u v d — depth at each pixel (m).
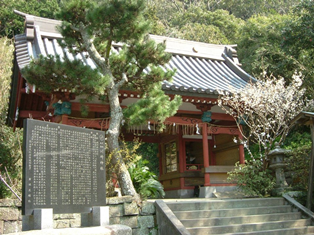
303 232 7.94
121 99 10.18
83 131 6.08
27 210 4.91
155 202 7.71
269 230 7.71
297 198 9.34
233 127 11.85
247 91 11.62
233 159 12.43
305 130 15.48
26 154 5.06
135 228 7.26
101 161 6.29
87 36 7.67
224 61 15.11
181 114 11.81
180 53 14.45
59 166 5.51
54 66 7.00
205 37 27.20
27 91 9.25
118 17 7.10
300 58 16.28
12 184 8.90
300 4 15.20
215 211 8.05
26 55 10.59
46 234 4.54
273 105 12.17
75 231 4.87
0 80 15.08
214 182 11.04
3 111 14.74
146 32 7.43
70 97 9.48
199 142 13.83
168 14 36.81
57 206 5.31
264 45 19.94
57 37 12.59
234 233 7.39
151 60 7.73
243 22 32.09
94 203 5.95
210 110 11.87
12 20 26.91
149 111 7.30
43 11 28.72
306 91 15.34
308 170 9.59
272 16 22.27
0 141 12.88
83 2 7.27
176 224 6.86
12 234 4.47
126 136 13.82
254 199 8.95
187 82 11.38
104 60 7.90
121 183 7.50
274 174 10.78
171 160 13.62
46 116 11.54
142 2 7.09
